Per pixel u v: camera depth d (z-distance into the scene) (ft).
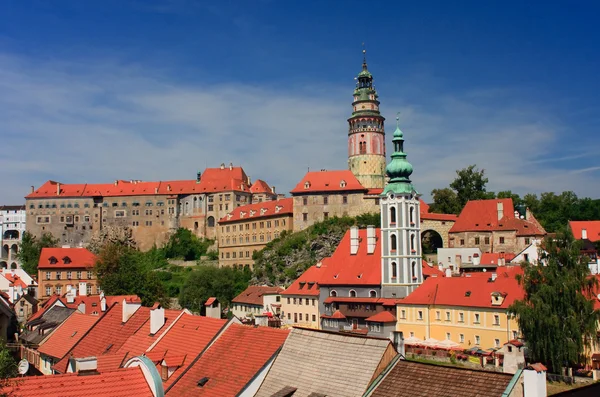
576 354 290.97
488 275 408.87
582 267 311.06
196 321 217.77
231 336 196.65
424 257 611.47
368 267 481.05
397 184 457.68
